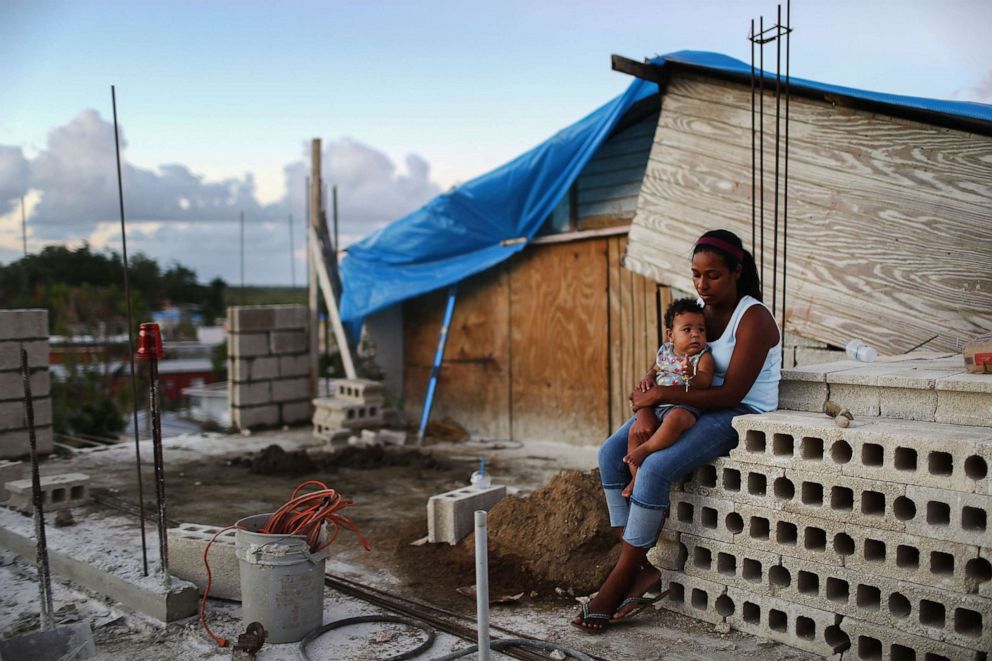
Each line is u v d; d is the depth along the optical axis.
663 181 7.63
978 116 5.57
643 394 4.25
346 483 7.77
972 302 5.77
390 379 11.61
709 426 4.11
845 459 3.86
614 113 8.33
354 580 4.98
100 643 4.08
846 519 3.66
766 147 6.92
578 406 9.46
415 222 10.48
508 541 5.13
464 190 9.70
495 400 10.44
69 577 5.04
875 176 6.29
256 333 11.21
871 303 6.27
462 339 10.83
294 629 4.01
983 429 3.57
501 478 7.88
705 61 7.28
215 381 30.47
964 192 5.83
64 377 17.97
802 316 6.65
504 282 10.25
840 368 4.48
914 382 3.85
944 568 3.60
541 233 9.88
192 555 4.70
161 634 4.18
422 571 5.12
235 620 4.37
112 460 9.15
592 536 4.88
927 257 6.00
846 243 6.43
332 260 11.75
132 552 5.10
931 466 3.42
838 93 6.27
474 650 3.85
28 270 22.22
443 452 9.42
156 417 4.36
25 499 6.18
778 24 5.47
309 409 11.77
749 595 4.04
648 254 7.73
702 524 4.25
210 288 67.19
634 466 4.23
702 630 4.13
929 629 3.40
